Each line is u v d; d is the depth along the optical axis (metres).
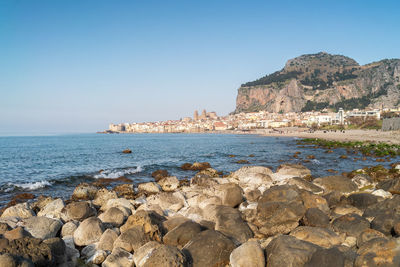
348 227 8.48
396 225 7.77
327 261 5.95
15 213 11.83
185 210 11.79
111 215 10.38
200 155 46.25
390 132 93.25
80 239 8.77
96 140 126.12
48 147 75.44
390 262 5.46
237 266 6.48
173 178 19.09
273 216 9.20
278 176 18.52
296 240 6.85
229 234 8.42
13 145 85.75
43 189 20.48
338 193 12.12
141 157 45.22
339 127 157.38
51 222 9.45
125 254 7.54
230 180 18.33
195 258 6.89
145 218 8.78
